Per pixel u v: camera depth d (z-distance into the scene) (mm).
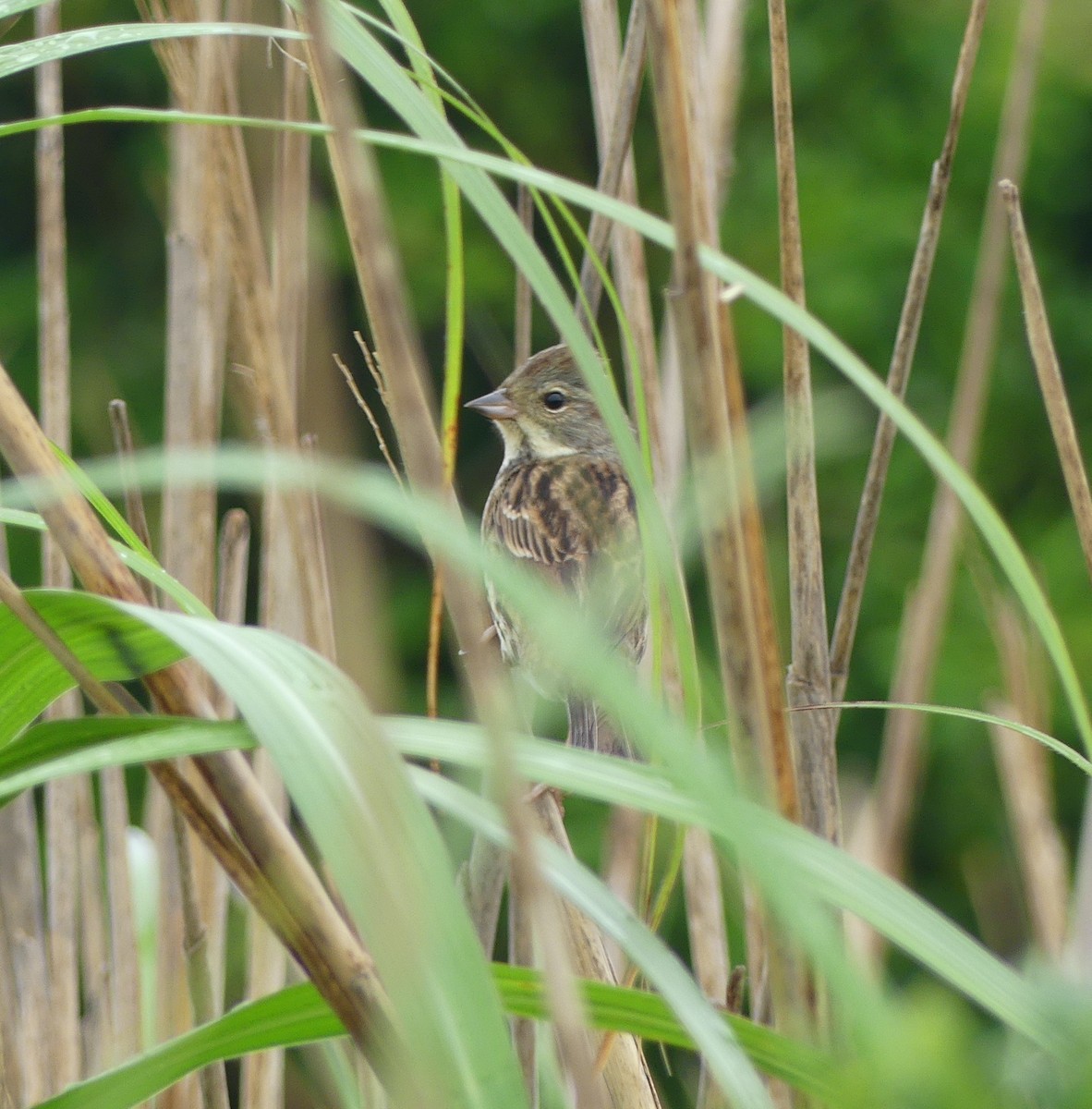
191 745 2553
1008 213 4422
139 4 4371
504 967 2986
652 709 2148
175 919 5074
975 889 7277
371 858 2258
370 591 3896
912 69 19141
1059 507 18594
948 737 16672
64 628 2912
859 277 18234
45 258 5691
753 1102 2434
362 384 15148
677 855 3535
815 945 1959
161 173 18578
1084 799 16344
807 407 4352
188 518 5430
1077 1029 1725
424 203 18406
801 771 4453
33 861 5375
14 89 20703
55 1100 2896
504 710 2268
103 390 18391
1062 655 2783
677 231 2662
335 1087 4070
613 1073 3994
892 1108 1721
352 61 3125
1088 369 19266
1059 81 19188
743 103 19250
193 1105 4590
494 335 18312
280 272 5230
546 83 20172
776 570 11203
